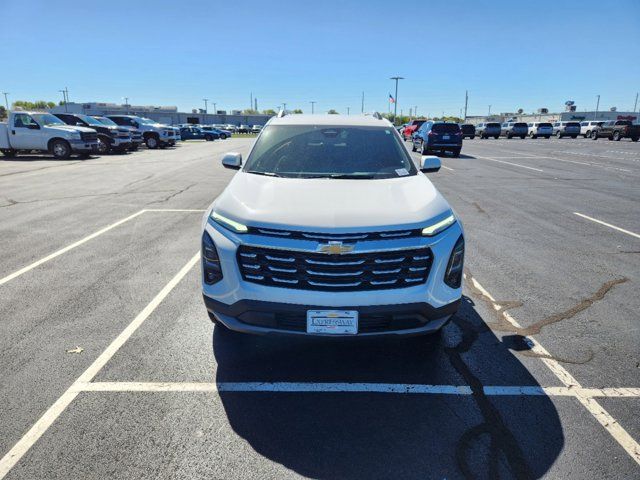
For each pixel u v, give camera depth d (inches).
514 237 267.4
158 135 1094.4
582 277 201.3
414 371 128.0
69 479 88.4
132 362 129.6
